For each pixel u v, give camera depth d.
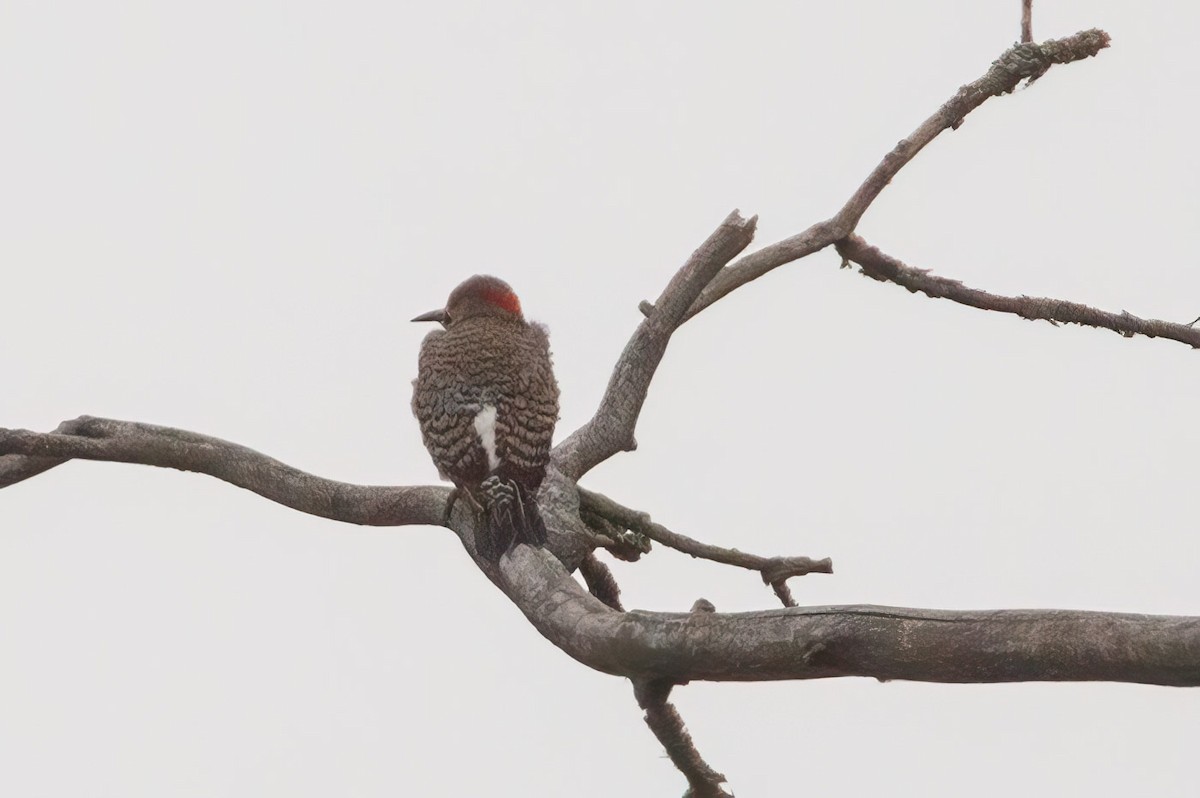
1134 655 8.19
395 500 13.02
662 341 13.01
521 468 11.55
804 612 9.23
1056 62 14.91
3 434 13.21
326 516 13.30
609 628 10.05
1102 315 15.13
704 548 13.59
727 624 9.50
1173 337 15.12
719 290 14.65
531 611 10.90
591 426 13.26
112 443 13.62
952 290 15.19
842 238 15.15
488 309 12.65
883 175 15.07
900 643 8.82
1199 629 8.02
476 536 11.36
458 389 11.68
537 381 11.84
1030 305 15.16
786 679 9.47
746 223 12.59
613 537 13.52
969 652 8.62
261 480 13.52
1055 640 8.40
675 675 9.84
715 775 10.76
